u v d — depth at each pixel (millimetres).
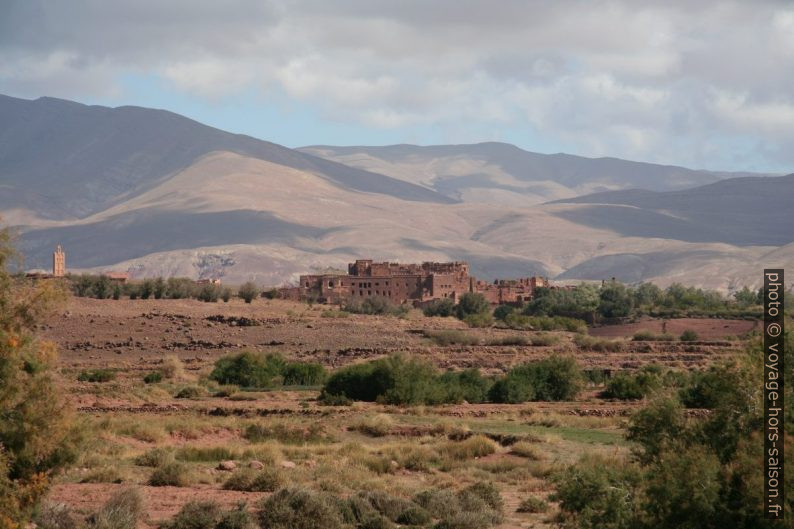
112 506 109188
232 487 136625
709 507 82562
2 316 94188
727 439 89375
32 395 93938
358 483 143375
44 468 94938
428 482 152250
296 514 108500
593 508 90375
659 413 95250
